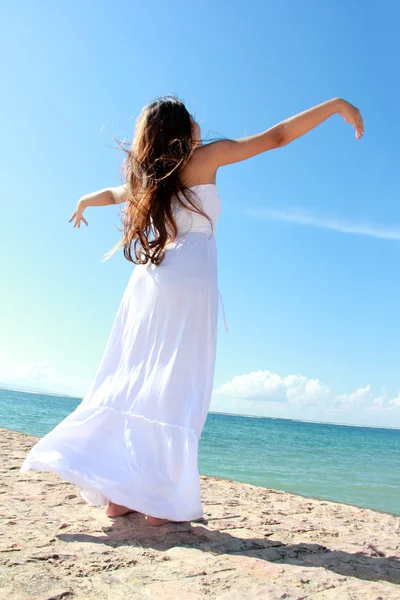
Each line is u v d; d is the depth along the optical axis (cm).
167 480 229
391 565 224
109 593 163
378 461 2147
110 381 254
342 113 257
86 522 257
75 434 239
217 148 256
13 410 4094
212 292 253
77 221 302
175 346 242
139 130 263
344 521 333
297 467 1408
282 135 256
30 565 185
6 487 351
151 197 253
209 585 176
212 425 6188
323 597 173
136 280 261
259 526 285
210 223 259
